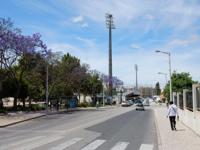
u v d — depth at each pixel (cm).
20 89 5841
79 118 4234
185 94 3197
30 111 5594
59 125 3138
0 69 5297
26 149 1558
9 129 2762
